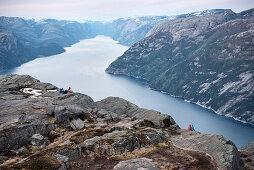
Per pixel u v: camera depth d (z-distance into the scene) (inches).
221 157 1141.7
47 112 1675.7
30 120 1475.1
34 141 1272.1
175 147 1314.0
